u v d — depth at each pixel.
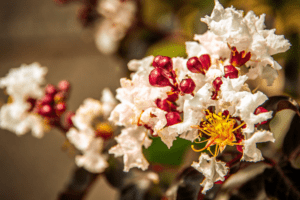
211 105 0.34
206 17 0.34
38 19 1.58
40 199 1.04
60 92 0.44
